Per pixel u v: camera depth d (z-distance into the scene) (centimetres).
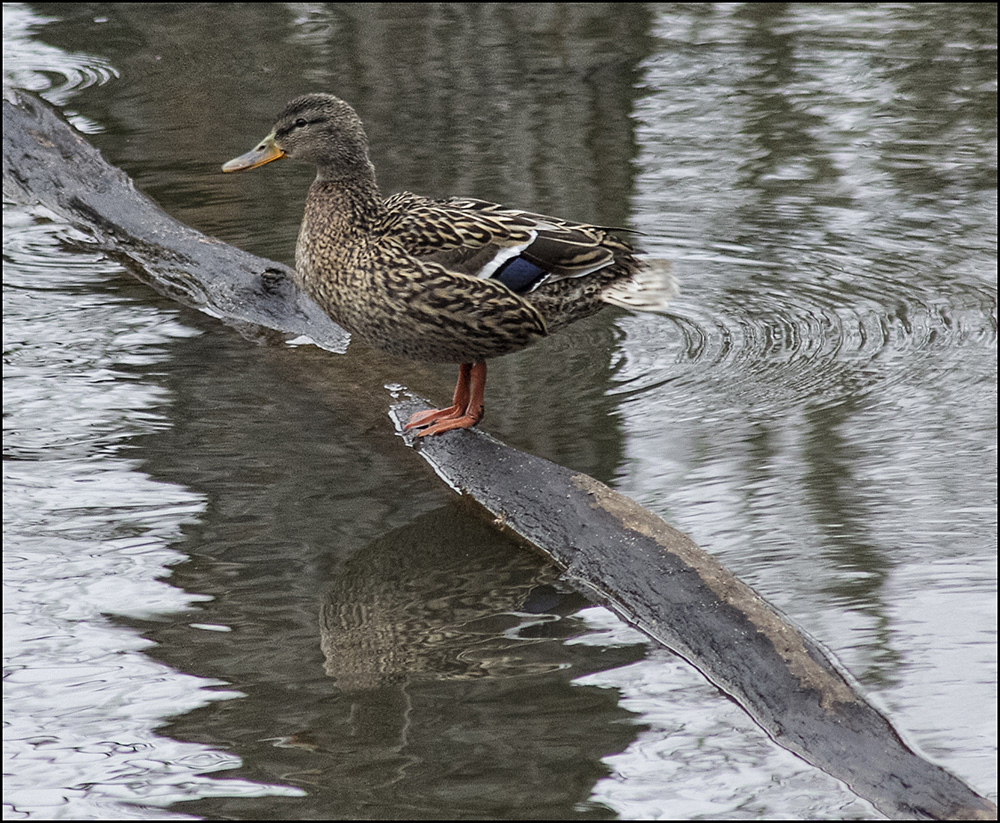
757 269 1449
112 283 1440
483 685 758
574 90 2125
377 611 838
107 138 1894
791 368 1209
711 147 1856
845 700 704
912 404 1127
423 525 941
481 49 2359
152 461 1036
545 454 1037
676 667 769
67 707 741
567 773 673
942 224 1574
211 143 1878
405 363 1204
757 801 650
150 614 830
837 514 934
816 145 1866
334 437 1080
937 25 2506
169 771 686
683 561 825
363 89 2130
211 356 1247
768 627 761
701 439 1063
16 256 1513
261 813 655
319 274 1022
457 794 667
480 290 966
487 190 1669
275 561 895
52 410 1125
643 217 1592
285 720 730
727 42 2405
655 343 1271
